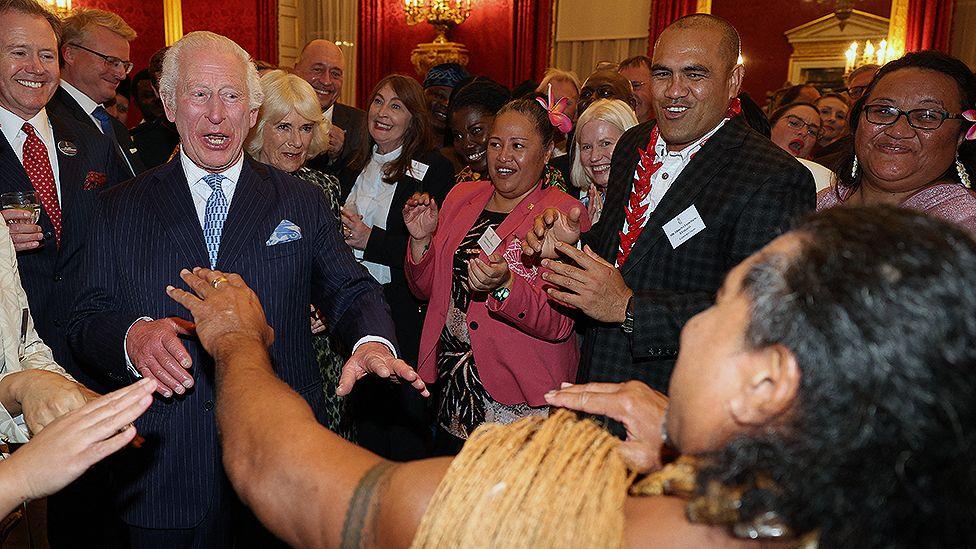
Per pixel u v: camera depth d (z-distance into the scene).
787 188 1.86
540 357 2.44
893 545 0.67
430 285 2.77
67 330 1.98
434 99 5.01
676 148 2.09
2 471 1.03
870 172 2.12
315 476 0.86
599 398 1.08
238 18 11.25
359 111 5.31
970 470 0.65
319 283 2.13
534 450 0.80
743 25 9.06
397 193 3.54
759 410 0.72
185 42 2.01
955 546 0.66
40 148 2.88
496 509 0.75
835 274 0.67
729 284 0.78
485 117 3.74
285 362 2.01
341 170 4.50
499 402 2.49
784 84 8.88
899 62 2.08
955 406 0.64
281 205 2.05
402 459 3.41
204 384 1.94
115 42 3.95
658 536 0.76
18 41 2.73
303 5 11.40
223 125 1.98
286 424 0.91
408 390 3.38
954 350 0.63
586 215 2.70
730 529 0.72
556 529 0.73
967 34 8.02
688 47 1.96
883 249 0.67
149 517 1.93
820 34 8.66
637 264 2.03
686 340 0.79
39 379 1.50
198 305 1.16
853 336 0.65
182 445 1.92
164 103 2.05
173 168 2.04
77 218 2.91
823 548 0.69
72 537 2.88
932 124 1.99
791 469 0.68
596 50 9.82
